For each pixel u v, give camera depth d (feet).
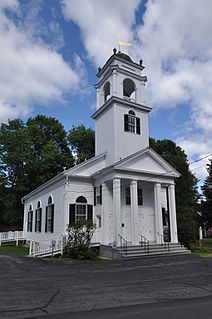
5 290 26.91
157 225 65.77
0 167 118.83
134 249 57.41
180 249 63.52
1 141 120.37
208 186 107.04
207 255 61.21
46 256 58.70
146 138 75.36
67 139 134.51
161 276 34.68
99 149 76.95
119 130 70.44
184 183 104.99
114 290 26.58
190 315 18.53
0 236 93.71
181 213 76.64
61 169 120.98
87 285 29.09
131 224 61.62
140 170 64.23
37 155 125.49
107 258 56.80
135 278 33.27
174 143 127.95
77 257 54.13
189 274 36.17
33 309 20.48
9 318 18.52
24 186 118.21
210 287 27.86
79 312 19.62
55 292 25.88
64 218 63.57
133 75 77.15
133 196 62.95
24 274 36.78
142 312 19.36
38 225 83.66
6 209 147.84
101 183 66.49
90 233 60.03
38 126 128.26
